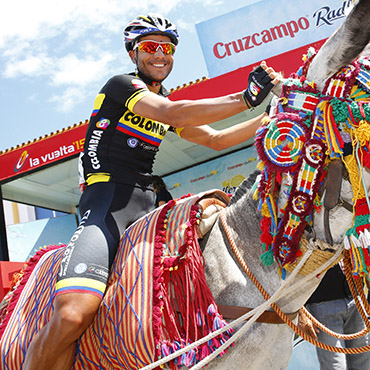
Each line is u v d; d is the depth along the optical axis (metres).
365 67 1.70
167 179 9.00
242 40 7.96
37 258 2.70
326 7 7.73
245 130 2.75
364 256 1.66
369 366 3.31
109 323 2.01
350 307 3.23
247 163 8.57
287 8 7.89
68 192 9.66
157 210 2.21
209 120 2.02
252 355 1.93
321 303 3.23
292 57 6.90
